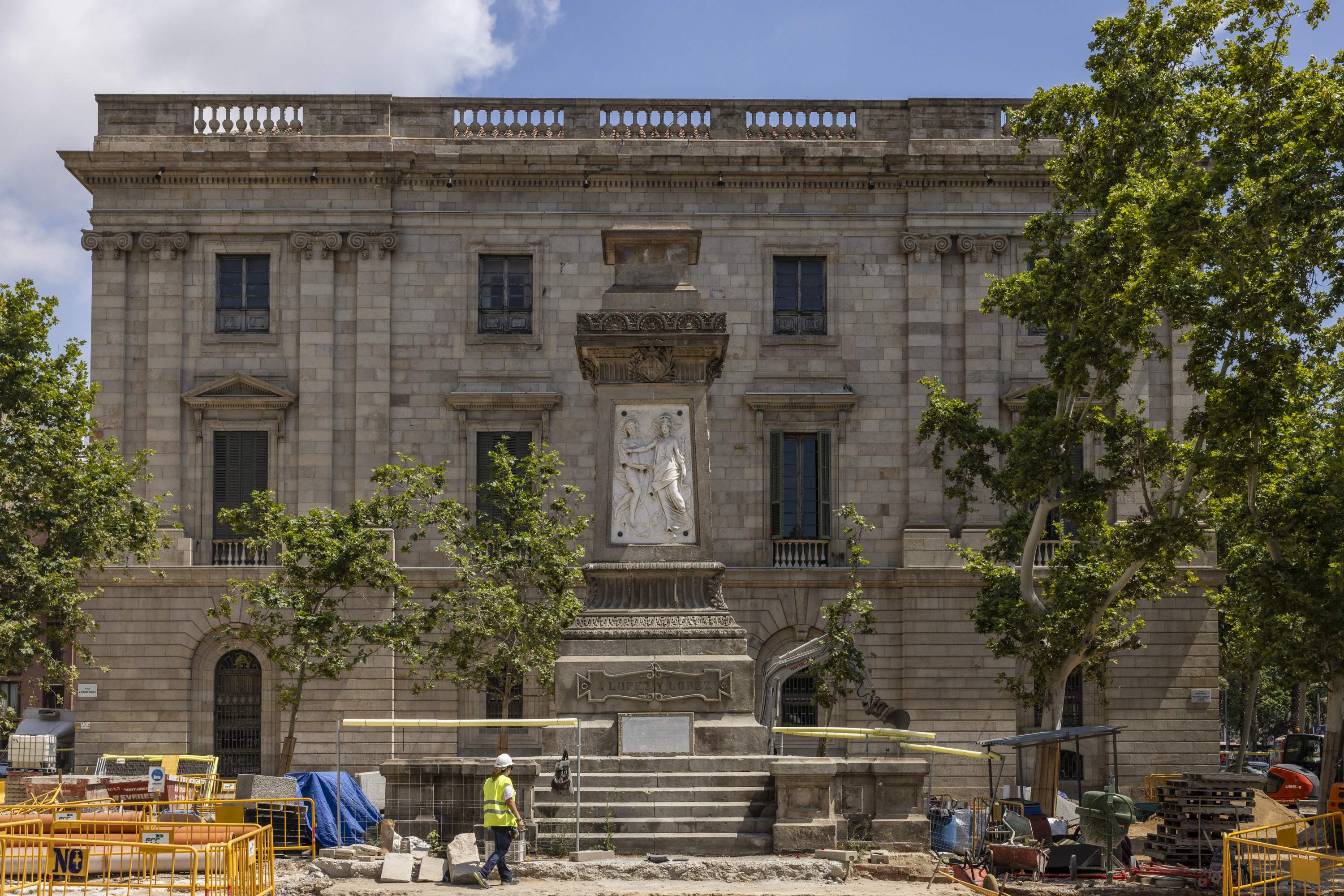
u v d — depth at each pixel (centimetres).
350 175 4978
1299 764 5434
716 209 5075
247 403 4897
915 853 2509
